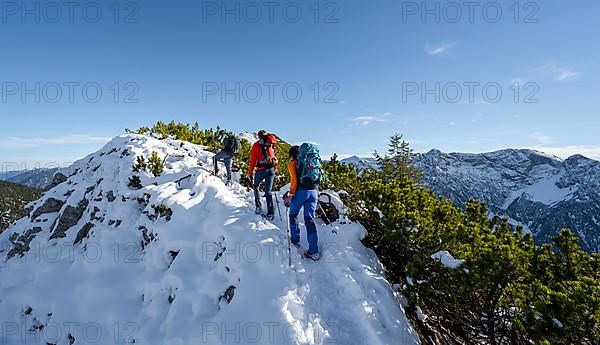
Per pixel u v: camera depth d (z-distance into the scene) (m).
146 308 7.54
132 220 9.95
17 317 8.67
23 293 9.04
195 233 8.29
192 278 7.33
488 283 5.89
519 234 7.59
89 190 12.06
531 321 5.18
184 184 10.33
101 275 8.67
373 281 6.59
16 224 12.84
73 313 8.05
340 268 6.73
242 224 7.75
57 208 12.32
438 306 7.31
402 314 6.28
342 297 6.25
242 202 8.99
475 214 8.68
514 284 6.13
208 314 6.55
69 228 11.20
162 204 9.22
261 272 6.59
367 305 6.05
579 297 4.76
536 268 6.40
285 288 6.20
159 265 8.24
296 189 7.17
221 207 8.52
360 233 8.06
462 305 6.63
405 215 7.36
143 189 10.40
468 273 6.02
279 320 5.74
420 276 6.62
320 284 6.47
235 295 6.41
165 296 7.49
